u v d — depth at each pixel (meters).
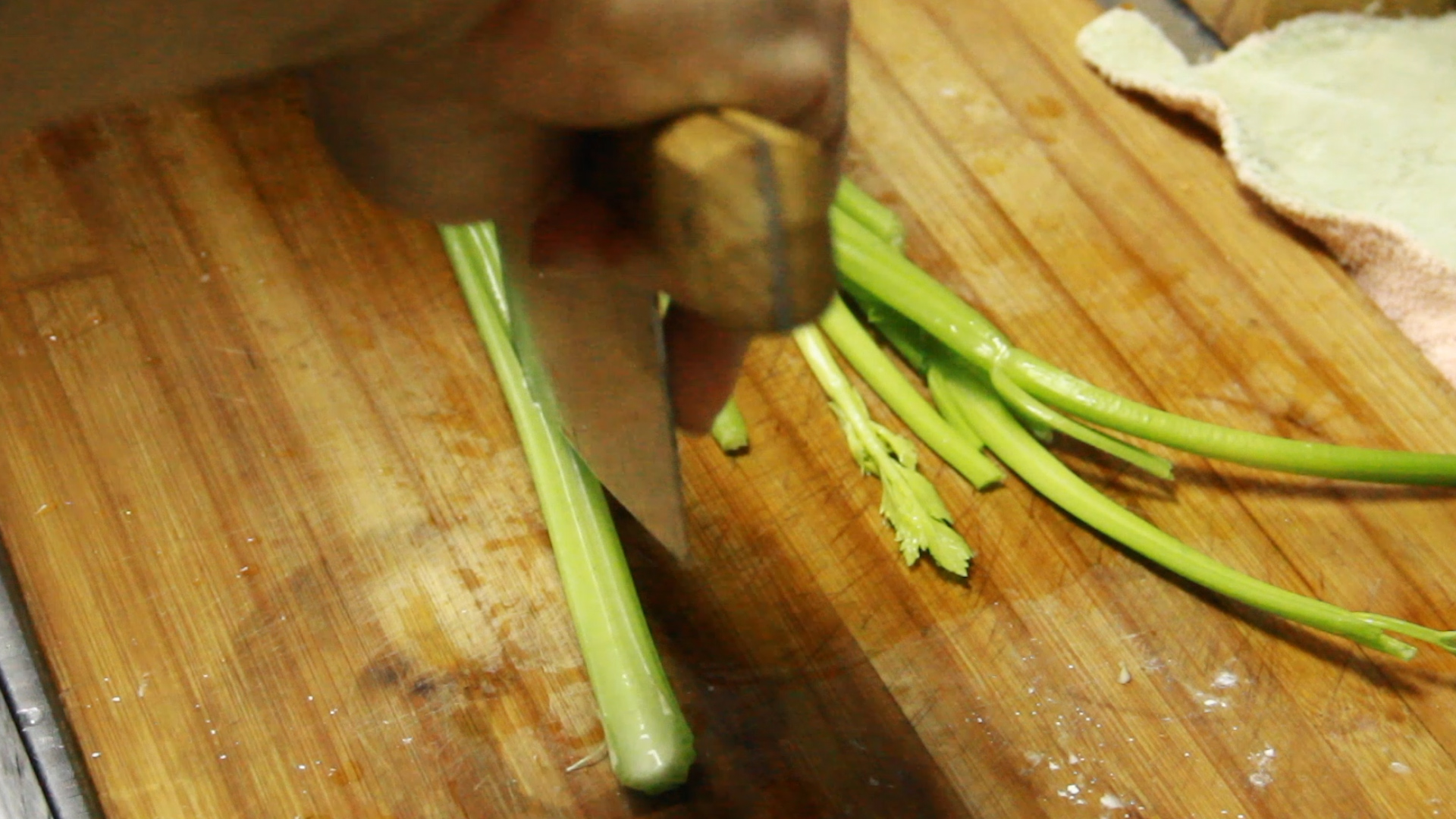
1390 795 0.48
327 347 0.54
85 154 0.57
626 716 0.47
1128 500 0.53
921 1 0.63
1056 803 0.48
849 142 0.60
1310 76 0.60
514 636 0.49
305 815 0.47
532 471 0.50
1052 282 0.57
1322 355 0.56
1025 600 0.51
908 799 0.48
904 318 0.56
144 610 0.49
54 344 0.53
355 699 0.48
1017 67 0.62
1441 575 0.52
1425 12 0.61
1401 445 0.54
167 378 0.53
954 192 0.59
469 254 0.53
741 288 0.31
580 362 0.43
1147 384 0.55
